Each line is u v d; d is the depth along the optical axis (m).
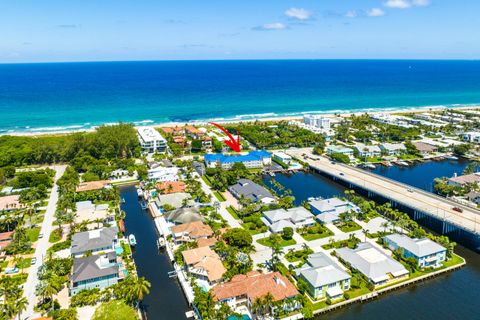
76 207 176.12
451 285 126.94
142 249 149.25
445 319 110.50
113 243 144.75
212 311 104.50
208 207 181.00
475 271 135.38
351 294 119.12
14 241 142.88
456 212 167.88
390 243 144.62
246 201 176.00
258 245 147.50
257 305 106.31
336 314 112.44
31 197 186.00
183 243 148.62
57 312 102.75
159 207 182.50
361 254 133.62
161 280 128.75
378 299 119.38
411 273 130.50
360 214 171.38
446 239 143.25
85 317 106.44
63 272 124.75
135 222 172.88
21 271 129.25
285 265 133.38
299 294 113.25
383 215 178.25
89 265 122.38
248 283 115.94
